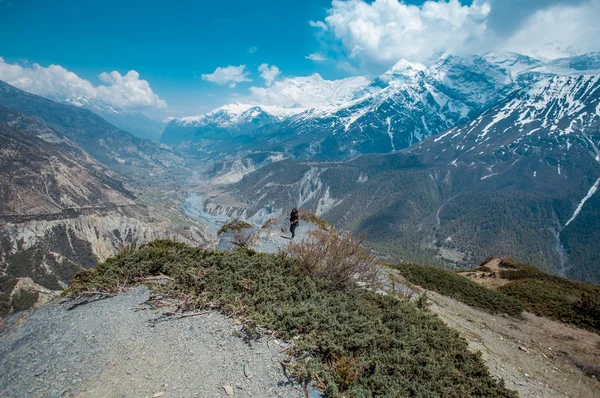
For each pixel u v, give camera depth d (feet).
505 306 57.00
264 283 30.14
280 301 27.61
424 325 29.45
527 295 64.18
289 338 23.31
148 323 24.54
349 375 19.40
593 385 34.99
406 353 23.00
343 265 33.63
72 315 26.16
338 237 37.27
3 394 17.94
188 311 26.48
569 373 37.04
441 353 25.45
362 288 34.63
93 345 21.90
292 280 31.48
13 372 19.72
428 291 58.80
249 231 65.00
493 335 44.50
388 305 31.60
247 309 25.93
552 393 31.01
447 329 30.53
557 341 46.21
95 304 27.86
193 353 21.20
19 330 24.93
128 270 32.24
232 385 18.56
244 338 23.11
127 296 29.09
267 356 21.35
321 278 33.14
